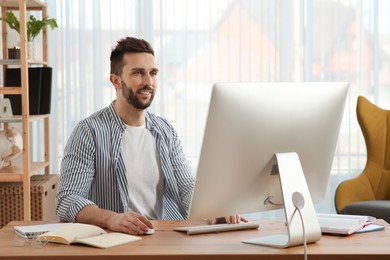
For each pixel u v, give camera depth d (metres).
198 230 2.31
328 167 2.42
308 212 2.17
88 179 2.69
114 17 5.29
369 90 5.43
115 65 2.77
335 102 2.31
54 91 5.28
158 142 2.87
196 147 5.41
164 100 5.38
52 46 5.26
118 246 2.11
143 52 2.73
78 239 2.18
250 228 2.42
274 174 2.25
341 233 2.29
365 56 5.42
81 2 5.25
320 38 5.41
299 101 2.21
